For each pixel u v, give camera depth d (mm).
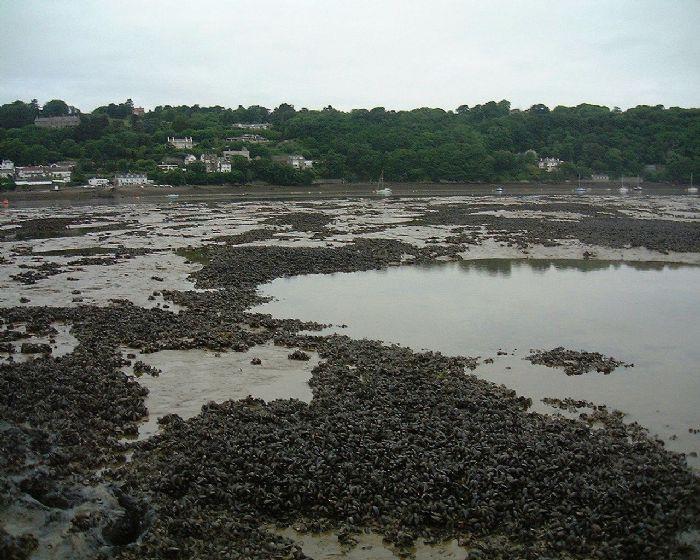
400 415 18859
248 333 28422
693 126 188875
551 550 13305
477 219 79375
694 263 50188
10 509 12617
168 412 20047
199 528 13617
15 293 36531
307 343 27234
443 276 44000
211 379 23016
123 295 36469
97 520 13133
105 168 156250
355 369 23703
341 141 180375
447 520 14031
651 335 29500
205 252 53500
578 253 53656
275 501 14562
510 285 40969
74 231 69000
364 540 13656
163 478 15258
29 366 22766
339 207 104250
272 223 76500
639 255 52875
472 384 22219
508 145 192500
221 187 144500
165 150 175125
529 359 25906
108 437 17938
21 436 15875
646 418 20141
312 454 16141
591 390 22578
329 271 44875
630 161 184625
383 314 32906
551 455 16406
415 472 15453
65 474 14953
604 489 14797
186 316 31156
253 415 19000
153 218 84250
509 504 14422
